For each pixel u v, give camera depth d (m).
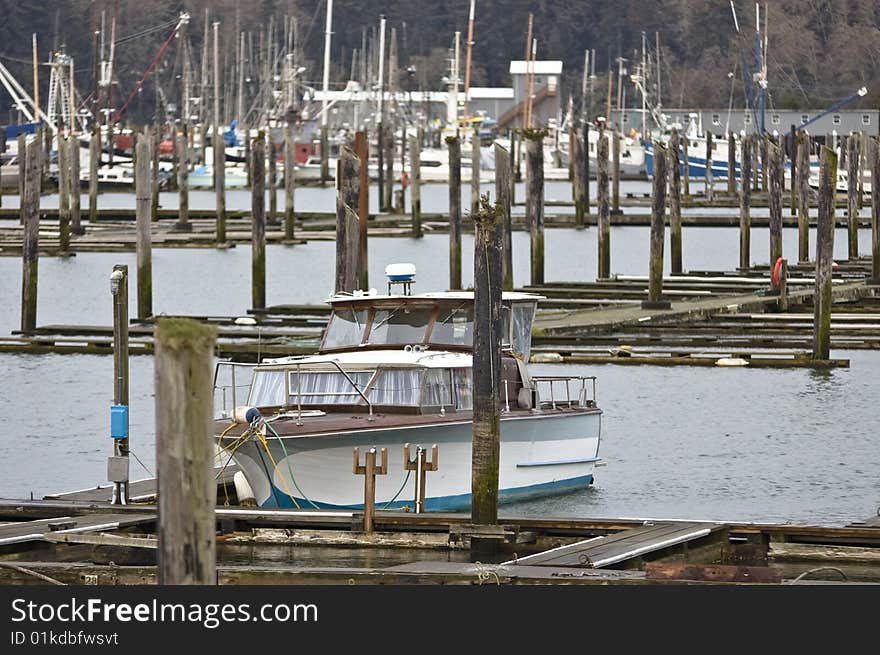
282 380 64.94
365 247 109.12
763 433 88.50
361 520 56.06
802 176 189.38
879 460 80.88
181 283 181.75
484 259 53.50
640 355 115.12
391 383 63.88
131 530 56.28
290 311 135.25
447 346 67.00
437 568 46.66
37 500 62.19
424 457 59.19
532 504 69.00
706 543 54.34
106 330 126.62
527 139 154.50
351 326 68.56
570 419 70.38
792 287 150.38
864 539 54.06
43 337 125.94
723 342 119.50
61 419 92.19
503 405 67.06
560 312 133.88
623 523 55.28
